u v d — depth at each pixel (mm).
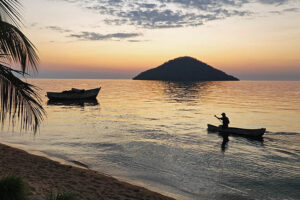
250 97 78000
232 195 8930
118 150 14766
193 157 13828
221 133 21094
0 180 4980
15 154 12125
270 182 10266
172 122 27125
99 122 25922
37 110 4938
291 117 34000
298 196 8969
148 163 12469
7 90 4461
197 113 36625
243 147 16531
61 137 18062
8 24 4254
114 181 9359
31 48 4535
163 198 8039
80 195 7305
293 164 12867
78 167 11117
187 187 9547
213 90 126625
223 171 11562
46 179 8594
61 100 54438
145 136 19172
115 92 99750
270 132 22391
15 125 21609
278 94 98250
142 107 43906
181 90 122125
